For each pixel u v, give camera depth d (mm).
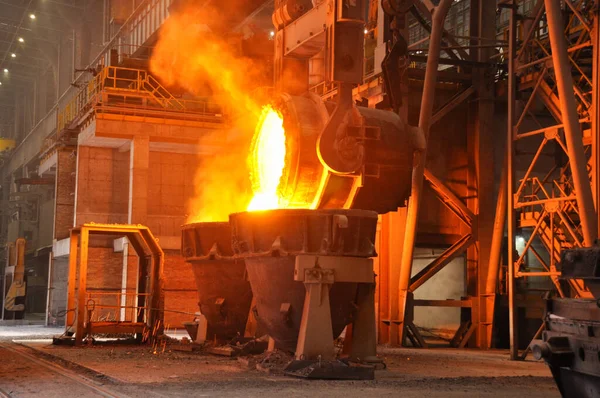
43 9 65188
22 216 69500
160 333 22578
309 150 15109
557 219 22953
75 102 42312
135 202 33688
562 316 8852
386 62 15797
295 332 14773
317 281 13922
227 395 10898
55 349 20062
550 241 21703
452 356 20844
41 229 65250
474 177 27344
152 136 34031
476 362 18703
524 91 27172
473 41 27656
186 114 34531
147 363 16016
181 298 33750
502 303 25953
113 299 34938
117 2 52469
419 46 37438
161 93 37688
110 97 34344
